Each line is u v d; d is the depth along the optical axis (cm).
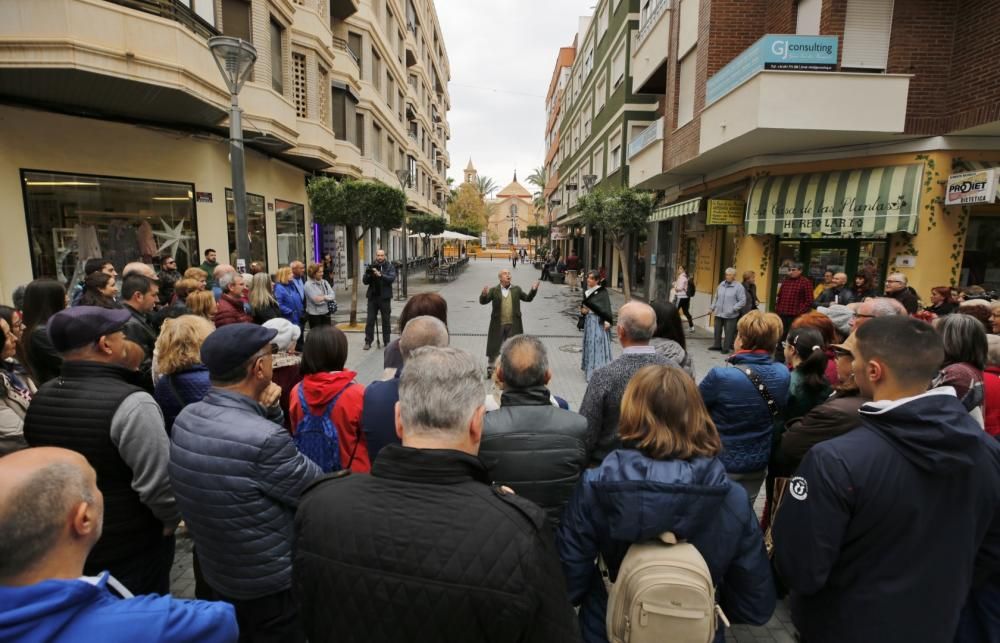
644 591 150
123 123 1022
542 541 123
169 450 202
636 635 151
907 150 880
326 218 1245
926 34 853
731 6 1072
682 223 1612
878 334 161
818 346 299
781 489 271
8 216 866
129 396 214
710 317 1340
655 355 292
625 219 1425
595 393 280
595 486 164
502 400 223
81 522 110
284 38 1396
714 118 990
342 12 1975
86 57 784
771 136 893
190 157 1138
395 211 1277
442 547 116
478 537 117
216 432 192
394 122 2748
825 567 156
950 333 268
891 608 152
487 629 113
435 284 2602
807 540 158
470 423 138
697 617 148
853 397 240
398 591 115
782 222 998
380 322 1302
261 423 197
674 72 1299
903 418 151
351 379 276
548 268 3003
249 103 1204
